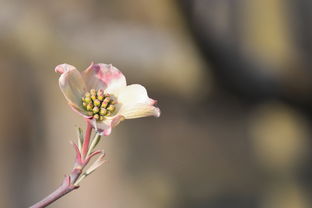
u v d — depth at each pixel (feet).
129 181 5.42
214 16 3.60
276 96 3.73
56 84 5.34
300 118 4.45
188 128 5.35
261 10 3.82
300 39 3.85
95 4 4.56
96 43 4.46
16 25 4.54
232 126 5.22
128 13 4.38
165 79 4.33
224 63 3.63
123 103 1.47
